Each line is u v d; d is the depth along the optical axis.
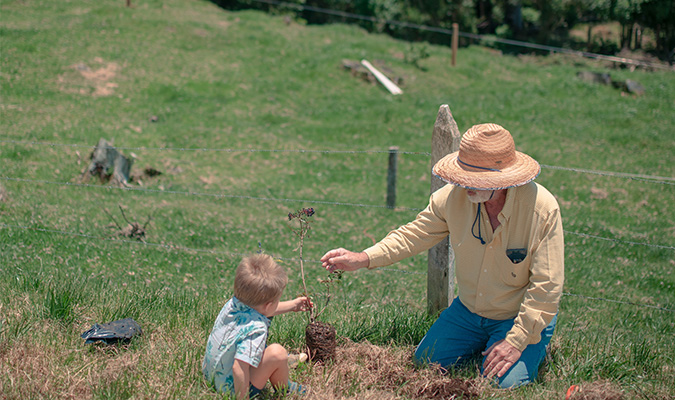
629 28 35.12
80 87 18.22
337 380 3.72
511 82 25.30
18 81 17.52
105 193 11.22
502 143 3.56
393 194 12.61
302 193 13.16
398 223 11.52
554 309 3.64
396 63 25.12
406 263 9.18
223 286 6.91
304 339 4.30
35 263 6.51
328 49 25.52
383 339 4.51
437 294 5.05
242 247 9.05
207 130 16.62
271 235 9.94
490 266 3.86
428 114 20.17
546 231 3.63
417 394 3.65
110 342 4.02
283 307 3.89
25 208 9.19
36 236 7.79
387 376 3.87
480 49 32.84
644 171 16.61
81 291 4.81
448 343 4.09
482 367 3.86
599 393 3.63
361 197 13.25
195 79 20.64
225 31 26.09
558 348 4.38
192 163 14.13
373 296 7.04
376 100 21.20
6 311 4.30
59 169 12.05
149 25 24.59
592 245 10.27
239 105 19.33
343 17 38.06
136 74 20.08
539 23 38.75
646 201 14.12
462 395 3.52
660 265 9.65
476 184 3.49
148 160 13.55
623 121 21.22
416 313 4.99
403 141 17.91
